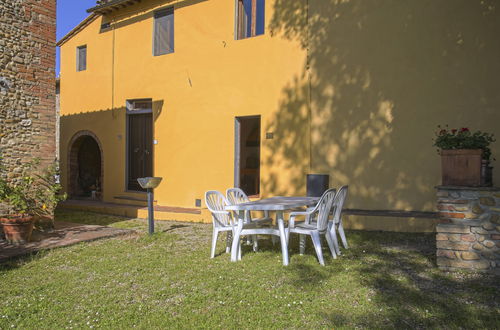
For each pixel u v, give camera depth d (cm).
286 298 343
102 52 1102
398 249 522
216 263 464
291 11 778
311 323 293
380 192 689
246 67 834
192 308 325
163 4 967
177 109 941
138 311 320
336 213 500
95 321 300
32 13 680
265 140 803
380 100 689
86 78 1145
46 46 701
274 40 797
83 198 1158
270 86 800
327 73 736
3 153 632
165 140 962
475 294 345
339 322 294
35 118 680
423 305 321
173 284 390
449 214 420
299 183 761
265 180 801
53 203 693
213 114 882
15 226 563
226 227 502
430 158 649
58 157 1248
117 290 374
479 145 420
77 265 466
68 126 1197
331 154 732
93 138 1216
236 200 597
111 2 1010
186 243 591
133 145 1046
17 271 441
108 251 533
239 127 865
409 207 666
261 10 837
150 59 994
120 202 1045
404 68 670
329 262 461
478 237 405
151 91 991
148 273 427
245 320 299
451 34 634
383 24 686
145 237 623
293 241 592
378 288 367
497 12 602
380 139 689
